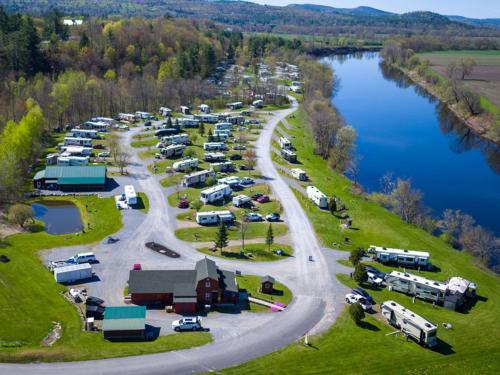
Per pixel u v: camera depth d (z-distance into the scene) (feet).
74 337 234.99
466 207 476.95
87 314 255.50
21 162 467.11
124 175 482.28
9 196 414.21
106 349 225.35
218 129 647.97
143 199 427.33
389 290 303.89
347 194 465.47
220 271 292.61
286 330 251.19
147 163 520.42
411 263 337.52
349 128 562.25
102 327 243.81
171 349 228.22
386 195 472.85
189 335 241.96
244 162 537.24
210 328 250.16
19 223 363.76
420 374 221.87
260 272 314.55
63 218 390.63
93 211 400.88
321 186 480.23
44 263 309.42
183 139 585.63
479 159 629.51
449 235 390.01
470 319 279.28
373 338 249.34
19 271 294.46
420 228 404.57
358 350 237.25
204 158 536.42
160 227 373.40
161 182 468.34
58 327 242.78
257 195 440.45
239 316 263.70
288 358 226.38
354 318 260.21
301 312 269.85
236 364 219.41
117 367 212.43
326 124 589.73
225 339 240.12
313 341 242.17
